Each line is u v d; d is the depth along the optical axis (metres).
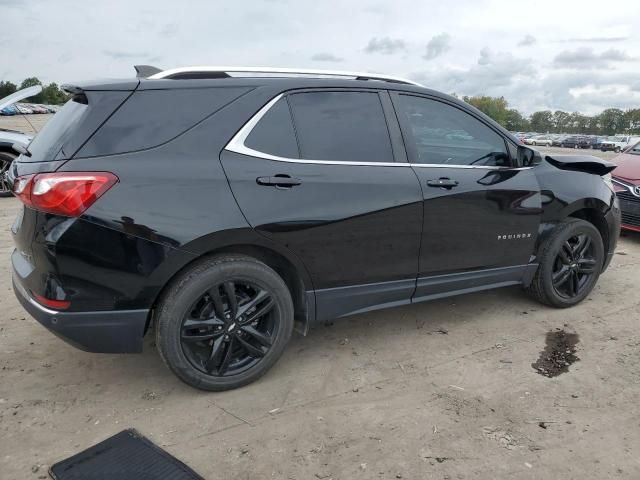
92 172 2.48
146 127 2.67
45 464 2.37
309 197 2.94
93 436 2.57
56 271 2.47
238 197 2.75
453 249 3.54
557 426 2.68
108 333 2.62
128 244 2.53
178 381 3.10
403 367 3.29
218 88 2.88
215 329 2.86
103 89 2.66
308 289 3.10
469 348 3.55
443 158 3.52
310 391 3.00
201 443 2.54
